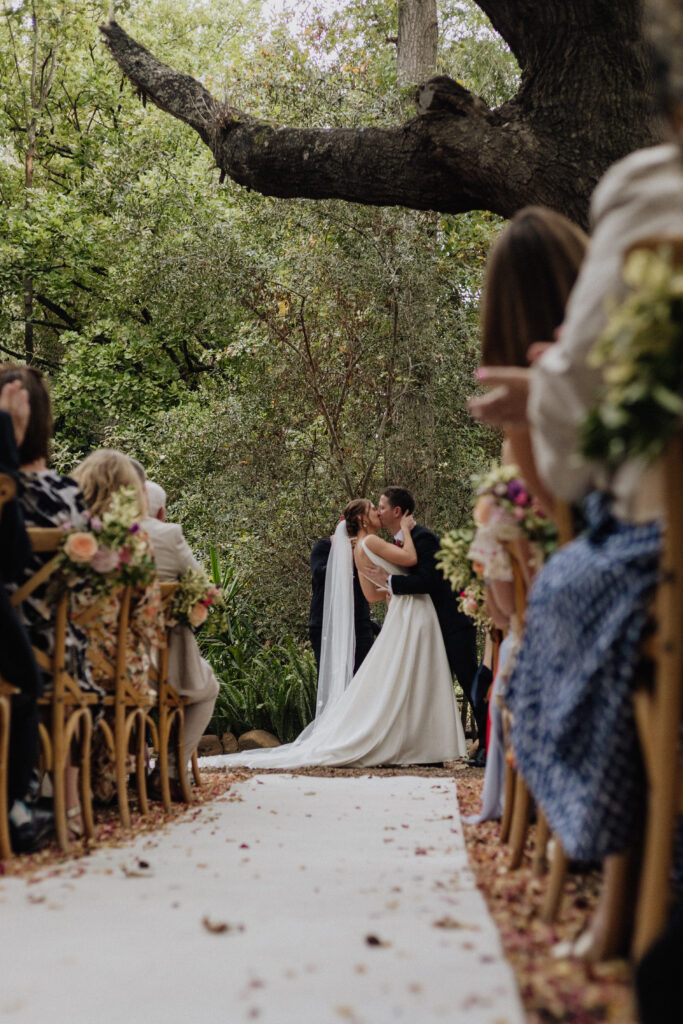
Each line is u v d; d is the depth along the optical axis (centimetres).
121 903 260
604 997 173
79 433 2142
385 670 706
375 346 1041
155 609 430
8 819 343
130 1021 173
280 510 1081
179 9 2334
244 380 1205
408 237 1018
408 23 1188
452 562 371
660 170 178
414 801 489
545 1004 172
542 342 240
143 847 352
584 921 228
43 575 356
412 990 182
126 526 371
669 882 164
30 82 2192
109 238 1869
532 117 498
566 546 214
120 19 2184
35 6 2094
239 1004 179
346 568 762
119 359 2097
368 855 334
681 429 156
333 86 1089
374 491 1073
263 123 596
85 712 372
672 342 151
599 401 171
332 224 1050
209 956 209
